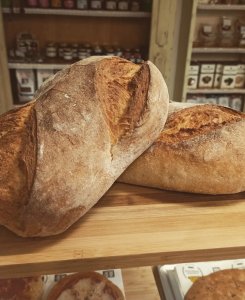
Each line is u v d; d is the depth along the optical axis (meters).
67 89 0.30
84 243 0.29
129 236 0.30
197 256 0.29
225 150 0.34
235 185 0.34
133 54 1.05
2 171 0.28
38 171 0.26
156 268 0.49
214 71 1.14
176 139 0.36
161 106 0.34
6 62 0.95
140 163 0.35
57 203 0.26
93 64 0.33
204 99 1.20
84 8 0.97
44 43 1.09
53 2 0.96
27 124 0.29
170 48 0.99
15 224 0.27
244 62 1.17
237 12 1.12
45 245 0.29
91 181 0.28
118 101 0.33
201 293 0.42
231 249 0.29
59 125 0.28
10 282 0.43
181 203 0.34
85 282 0.43
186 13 1.02
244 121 0.36
